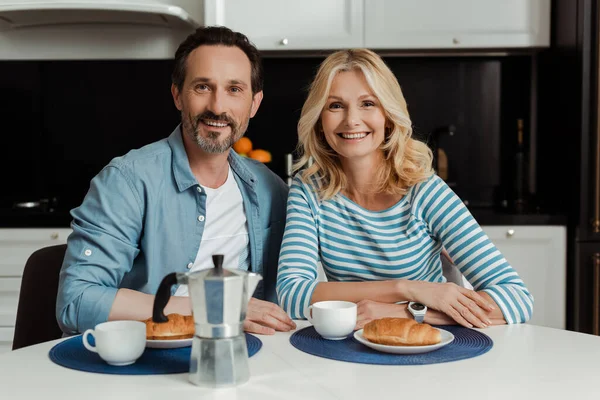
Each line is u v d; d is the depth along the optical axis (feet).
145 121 11.21
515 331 4.35
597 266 9.59
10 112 11.14
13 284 9.34
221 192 5.67
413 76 11.27
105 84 11.16
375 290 4.71
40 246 9.32
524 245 9.67
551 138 10.63
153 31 10.50
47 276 5.45
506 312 4.58
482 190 11.39
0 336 9.32
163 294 3.19
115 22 10.43
